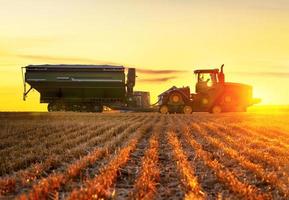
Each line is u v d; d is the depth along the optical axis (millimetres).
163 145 20734
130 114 46750
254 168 13469
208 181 12086
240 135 25406
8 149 18828
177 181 12188
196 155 16688
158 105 48188
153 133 26562
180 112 47656
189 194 10289
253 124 33688
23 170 13984
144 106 54656
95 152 16812
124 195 10570
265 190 11156
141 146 20469
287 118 40750
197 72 47500
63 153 17531
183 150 18953
